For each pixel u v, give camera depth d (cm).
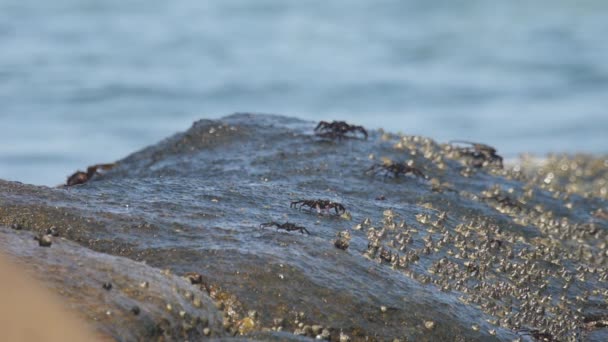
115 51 12700
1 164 7050
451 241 2655
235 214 2455
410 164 3444
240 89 10738
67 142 7844
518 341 2145
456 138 8731
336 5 16638
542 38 13738
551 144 8394
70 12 15625
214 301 1931
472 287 2405
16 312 1453
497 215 3098
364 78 11444
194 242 2169
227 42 13650
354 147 3531
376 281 2142
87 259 1795
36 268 1697
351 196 3062
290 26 14988
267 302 1977
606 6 15725
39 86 10238
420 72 11806
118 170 3631
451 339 2064
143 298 1728
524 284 2552
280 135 3641
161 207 2378
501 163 3847
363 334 1991
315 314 1984
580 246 2975
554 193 3616
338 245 2247
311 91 10825
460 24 14962
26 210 2194
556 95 10488
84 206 2289
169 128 8669
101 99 9819
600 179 5659
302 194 2773
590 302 2561
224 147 3575
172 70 11569
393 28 14900
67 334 1479
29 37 13425
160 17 15388
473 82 11231
